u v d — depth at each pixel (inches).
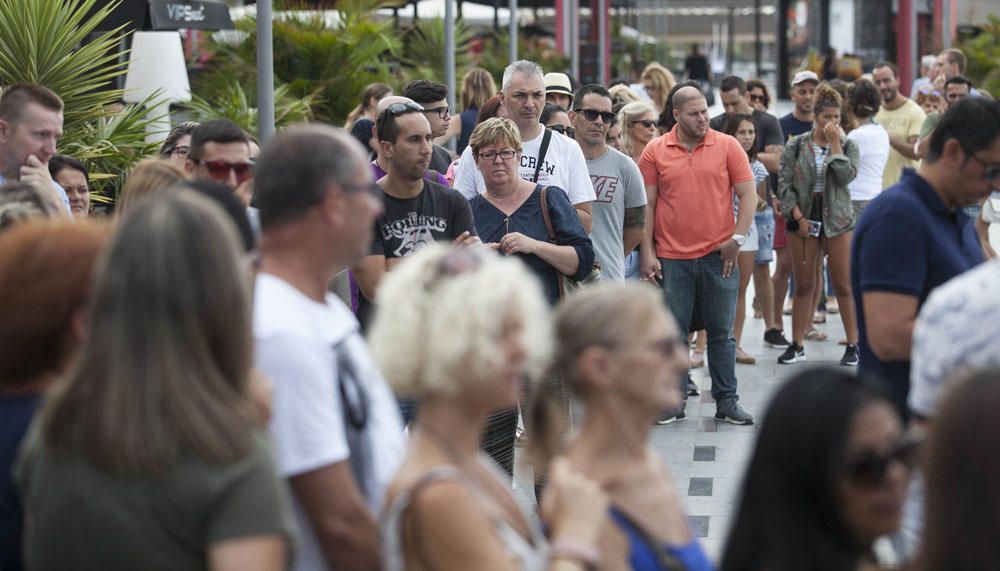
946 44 3319.4
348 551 366.6
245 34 1797.5
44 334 352.2
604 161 1032.8
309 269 387.2
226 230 315.9
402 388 339.6
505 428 723.4
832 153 1263.5
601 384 351.9
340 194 381.1
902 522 358.6
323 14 1903.3
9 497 356.5
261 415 342.6
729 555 337.7
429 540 319.3
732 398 1082.1
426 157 714.8
